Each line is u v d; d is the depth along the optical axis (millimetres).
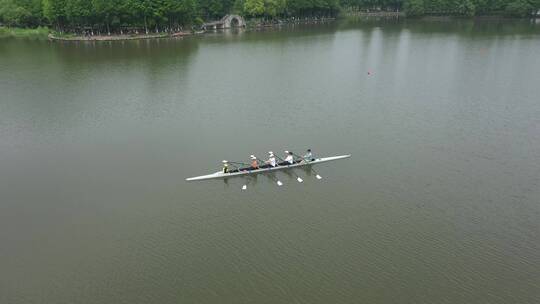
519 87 92438
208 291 36719
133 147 64000
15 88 95438
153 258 40594
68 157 60812
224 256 40781
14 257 40844
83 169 57188
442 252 41094
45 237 43500
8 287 37375
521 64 112938
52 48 149000
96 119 75938
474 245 42062
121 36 167625
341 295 36125
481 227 44844
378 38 167875
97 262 40188
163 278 38250
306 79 102125
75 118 76438
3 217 46688
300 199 50156
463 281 37562
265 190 52125
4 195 51000
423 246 41938
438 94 88375
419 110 78875
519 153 61219
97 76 106500
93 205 48875
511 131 68750
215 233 44000
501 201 49469
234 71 111688
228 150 62688
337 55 133000
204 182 53844
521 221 45781
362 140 65938
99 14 162250
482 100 84125
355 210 47875
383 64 117625
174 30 183000
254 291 36656
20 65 119562
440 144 64250
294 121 74000
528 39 153375
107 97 88812
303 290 36719
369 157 60312
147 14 168875
